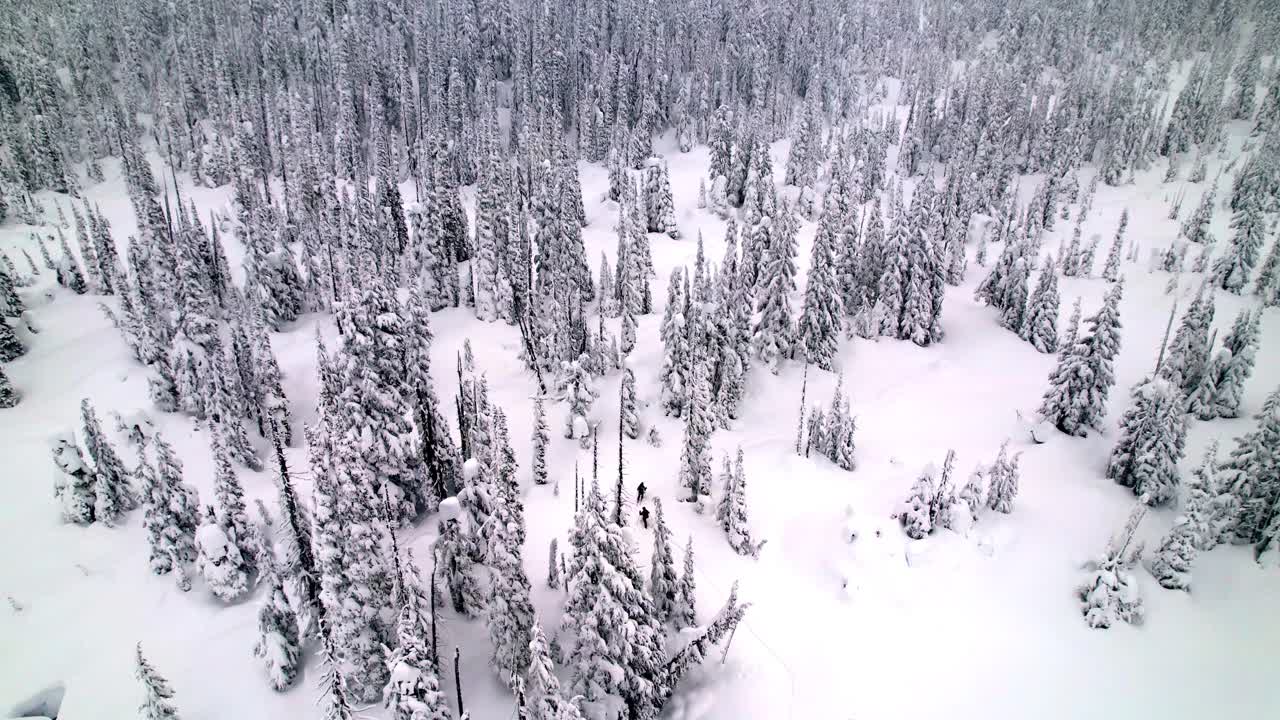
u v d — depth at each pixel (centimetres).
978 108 13288
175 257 6512
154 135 12488
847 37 16938
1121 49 16988
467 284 8256
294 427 6219
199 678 3738
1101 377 5766
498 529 3303
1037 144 12788
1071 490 5372
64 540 4781
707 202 11444
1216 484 4878
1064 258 9738
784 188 11831
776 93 14388
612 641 3259
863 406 6575
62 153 10969
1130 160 12644
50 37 13425
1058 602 4491
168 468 4162
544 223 7894
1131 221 11038
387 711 3434
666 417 6147
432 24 15025
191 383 5869
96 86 12656
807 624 4216
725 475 4778
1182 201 11306
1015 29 17200
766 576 4516
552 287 7381
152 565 4350
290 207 10012
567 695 3309
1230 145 13062
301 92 13400
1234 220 8844
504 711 3488
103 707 3688
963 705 3862
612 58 13625
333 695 2812
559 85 14050
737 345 6303
